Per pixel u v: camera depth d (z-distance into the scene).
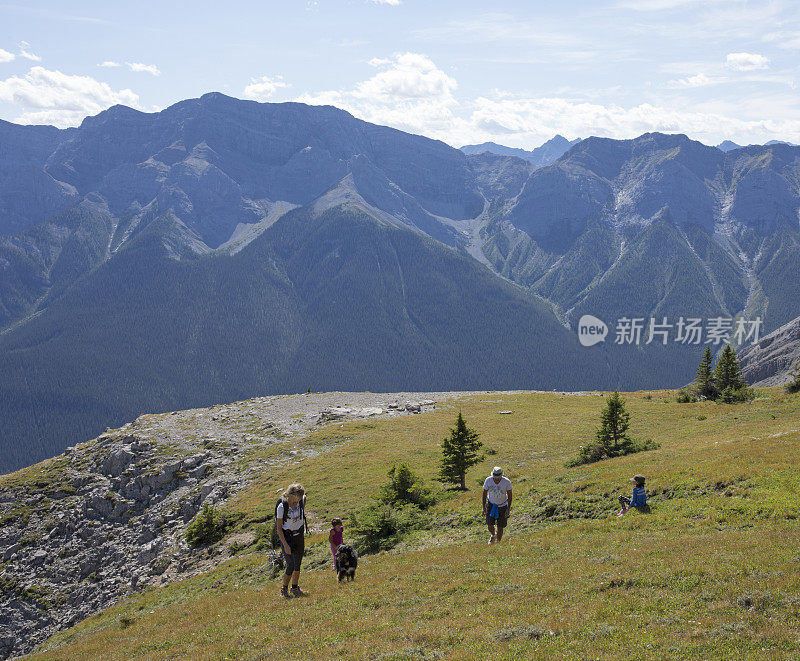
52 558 52.19
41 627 44.38
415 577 17.16
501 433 56.16
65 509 59.34
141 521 54.09
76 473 65.94
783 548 13.34
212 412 86.12
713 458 27.22
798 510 16.66
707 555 13.75
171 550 42.94
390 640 11.79
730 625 9.70
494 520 21.12
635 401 71.94
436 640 11.37
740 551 13.66
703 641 9.32
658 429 50.88
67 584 48.50
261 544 34.31
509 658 9.79
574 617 11.29
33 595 47.44
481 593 14.29
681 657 8.95
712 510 18.80
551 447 49.25
